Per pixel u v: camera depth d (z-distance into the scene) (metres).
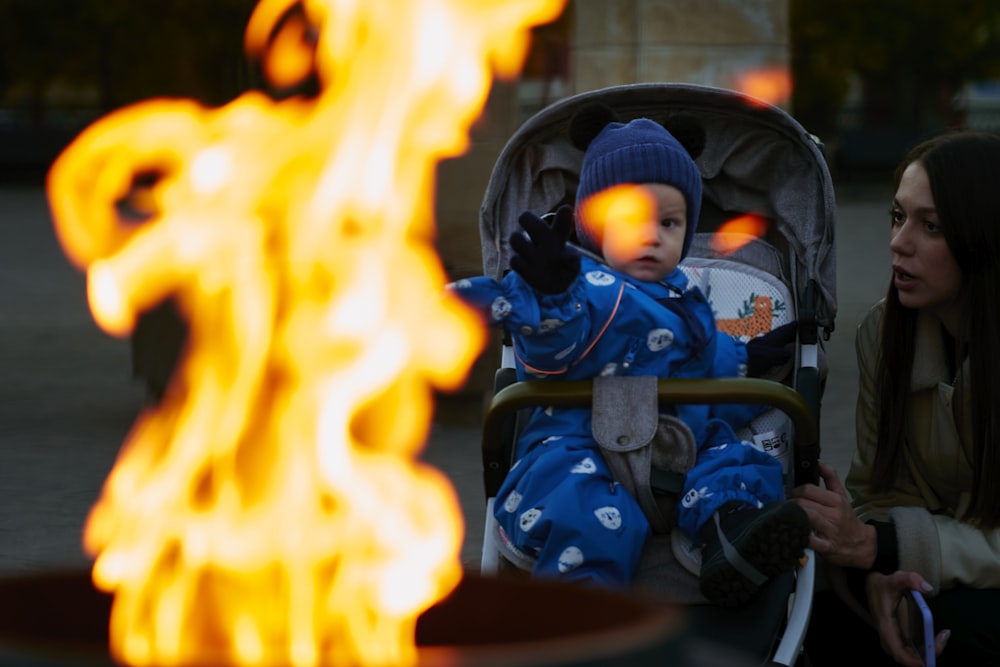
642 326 4.69
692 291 4.85
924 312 5.08
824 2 51.34
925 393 5.09
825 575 5.19
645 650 2.10
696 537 4.46
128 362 15.03
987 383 4.79
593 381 4.55
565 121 5.76
